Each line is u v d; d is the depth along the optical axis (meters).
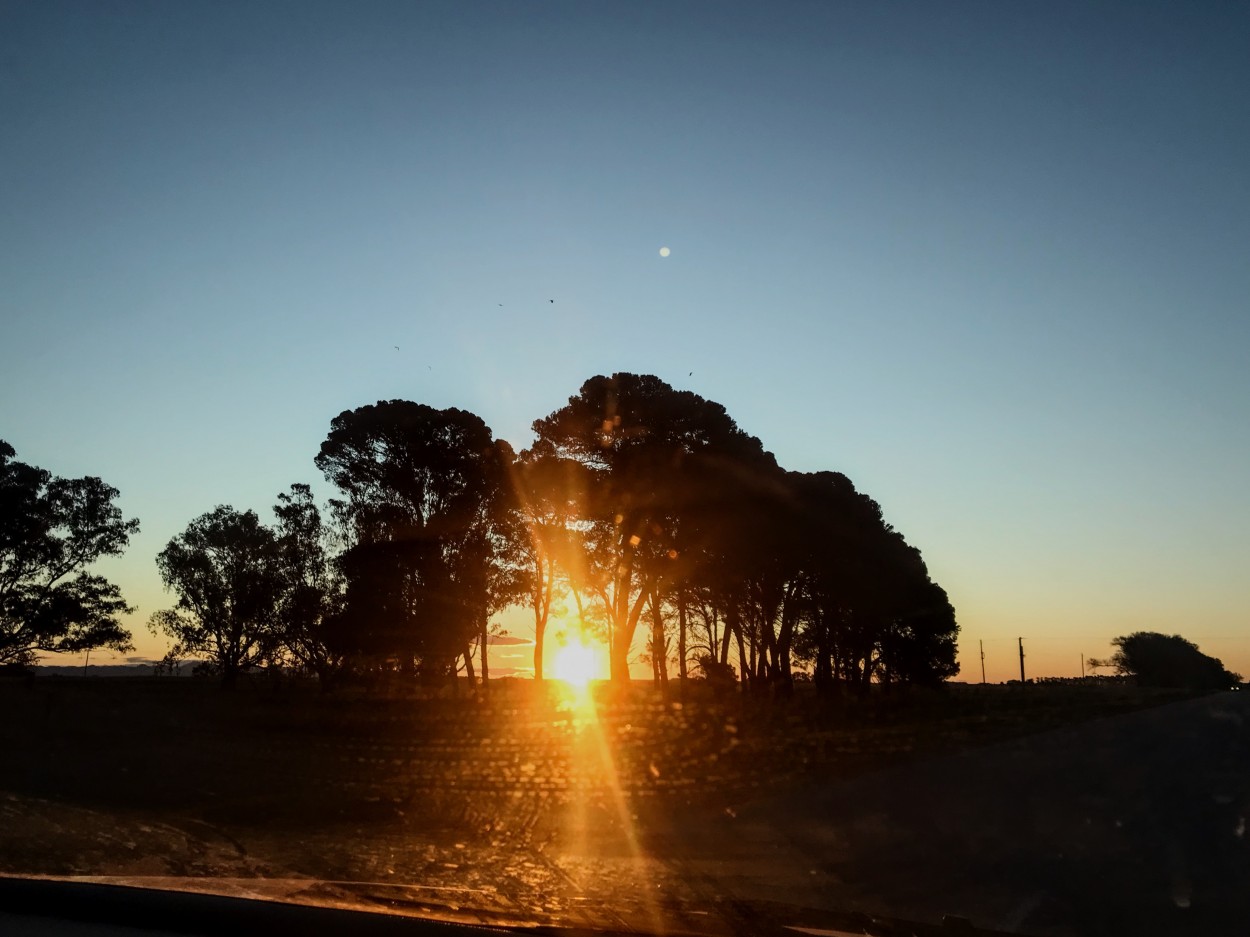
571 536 44.75
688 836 12.80
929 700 46.84
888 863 10.73
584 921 6.70
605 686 47.56
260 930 4.95
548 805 15.79
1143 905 8.70
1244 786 16.30
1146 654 82.88
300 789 18.12
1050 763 20.45
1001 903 8.80
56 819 13.09
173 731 30.75
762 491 43.53
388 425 46.00
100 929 4.95
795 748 24.62
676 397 43.50
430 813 15.03
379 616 44.91
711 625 50.31
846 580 48.19
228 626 60.12
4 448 58.12
